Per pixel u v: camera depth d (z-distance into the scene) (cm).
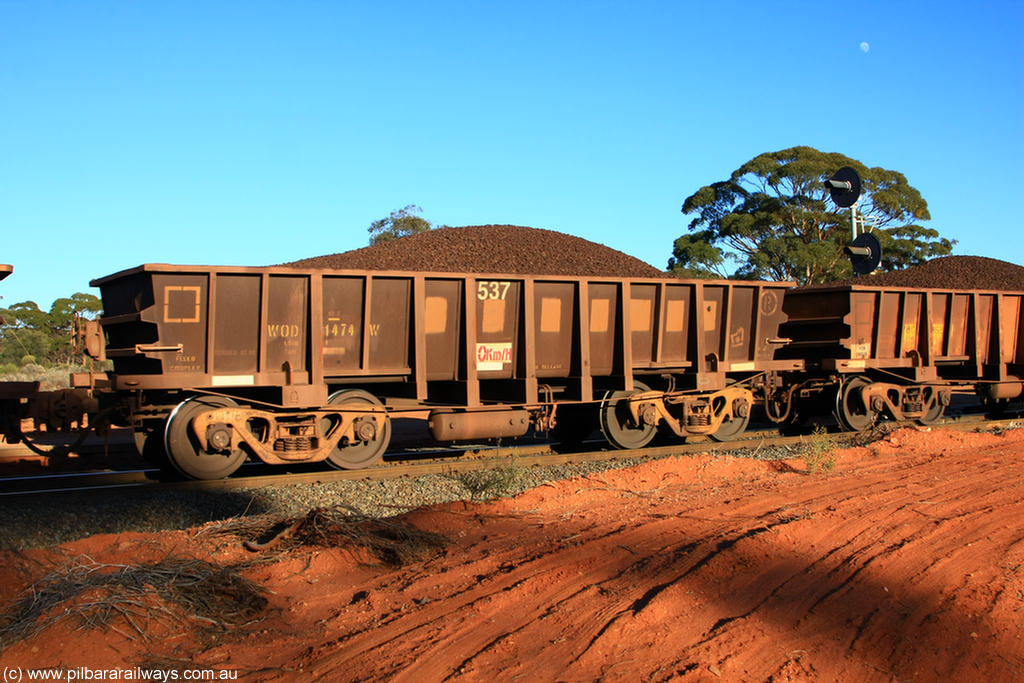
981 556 750
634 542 739
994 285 4053
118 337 1173
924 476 1082
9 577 580
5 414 1085
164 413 1098
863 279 4828
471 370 1244
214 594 588
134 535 716
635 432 1401
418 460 1254
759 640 551
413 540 730
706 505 892
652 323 1402
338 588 640
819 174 5503
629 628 546
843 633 577
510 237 4234
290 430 1134
